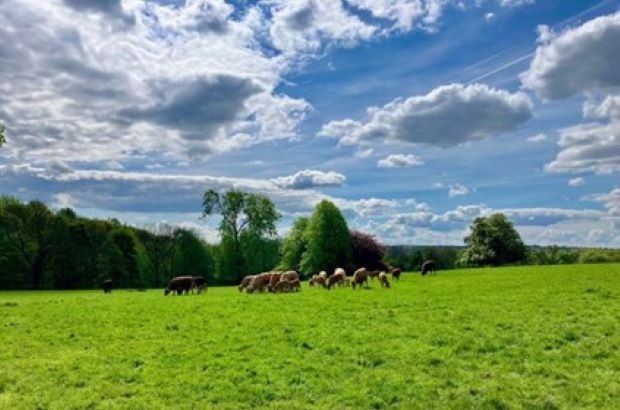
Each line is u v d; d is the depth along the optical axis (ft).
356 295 130.31
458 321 84.33
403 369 57.41
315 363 60.39
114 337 79.20
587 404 45.88
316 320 89.15
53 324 92.84
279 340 73.56
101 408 47.67
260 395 50.39
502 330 75.72
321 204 318.45
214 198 345.92
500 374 54.90
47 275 354.54
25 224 347.97
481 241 368.07
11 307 124.26
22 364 62.64
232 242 350.84
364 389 50.85
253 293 157.48
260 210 351.87
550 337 69.51
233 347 69.67
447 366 58.18
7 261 338.75
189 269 396.98
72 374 58.34
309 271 317.01
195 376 56.54
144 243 397.19
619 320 80.28
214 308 111.24
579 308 93.97
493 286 143.43
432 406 46.55
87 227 371.56
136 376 57.21
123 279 377.50
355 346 67.87
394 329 78.59
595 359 59.36
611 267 208.33
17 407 47.93
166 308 114.21
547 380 52.54
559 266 236.43
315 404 47.88
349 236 322.96
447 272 233.14
